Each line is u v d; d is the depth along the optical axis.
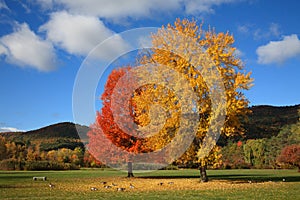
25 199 11.95
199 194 12.97
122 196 12.68
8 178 26.50
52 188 16.92
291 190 14.16
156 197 12.16
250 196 12.13
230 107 16.14
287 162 35.44
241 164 47.47
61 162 49.44
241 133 17.08
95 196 12.81
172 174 30.69
